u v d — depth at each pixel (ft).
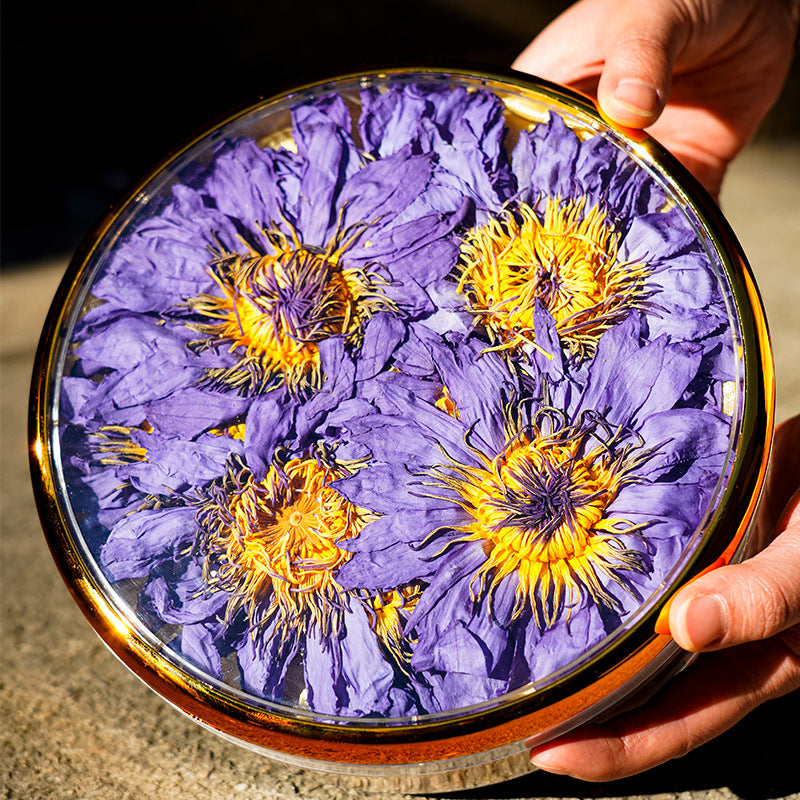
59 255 3.61
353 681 1.06
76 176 5.12
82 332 1.20
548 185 1.20
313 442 1.12
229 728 1.08
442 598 1.07
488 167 1.20
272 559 1.10
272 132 1.28
